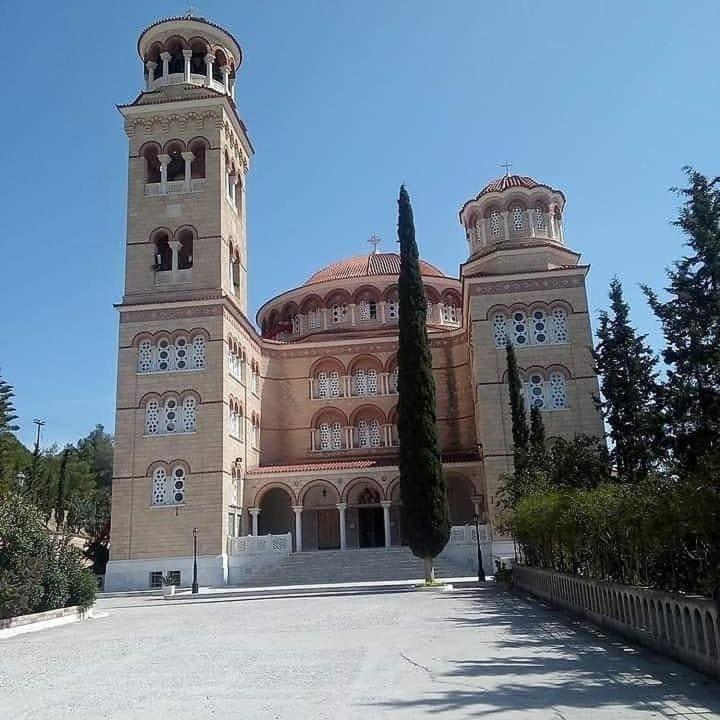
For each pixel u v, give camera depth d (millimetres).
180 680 13633
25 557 26766
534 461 35875
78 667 15828
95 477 104000
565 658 14727
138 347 49406
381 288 64625
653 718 9742
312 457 58062
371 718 10141
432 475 38250
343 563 46750
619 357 35469
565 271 49469
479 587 37844
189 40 54781
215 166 52188
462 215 56188
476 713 10266
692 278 25609
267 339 63188
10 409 62844
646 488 16859
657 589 15312
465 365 59219
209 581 45188
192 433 47719
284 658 15938
